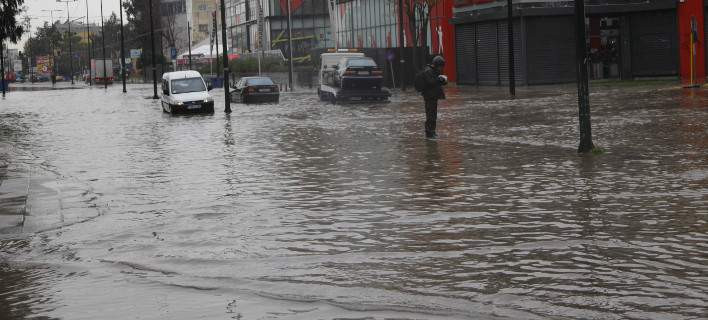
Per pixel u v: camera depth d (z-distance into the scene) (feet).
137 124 106.01
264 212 36.40
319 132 80.59
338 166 52.39
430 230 30.96
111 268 27.09
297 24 336.70
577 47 52.85
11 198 43.60
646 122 72.33
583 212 33.22
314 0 336.49
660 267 24.11
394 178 45.65
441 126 81.05
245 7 376.89
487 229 30.68
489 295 21.88
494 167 48.57
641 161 47.98
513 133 70.33
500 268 24.71
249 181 46.93
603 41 162.40
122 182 49.03
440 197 38.52
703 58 149.18
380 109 115.75
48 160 65.00
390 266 25.58
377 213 35.04
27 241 32.58
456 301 21.44
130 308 22.08
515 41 161.99
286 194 41.42
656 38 155.94
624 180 41.16
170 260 27.78
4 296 24.02
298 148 65.51
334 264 26.18
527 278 23.40
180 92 127.44
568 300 21.08
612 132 65.51
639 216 31.91
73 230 34.37
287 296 22.65
